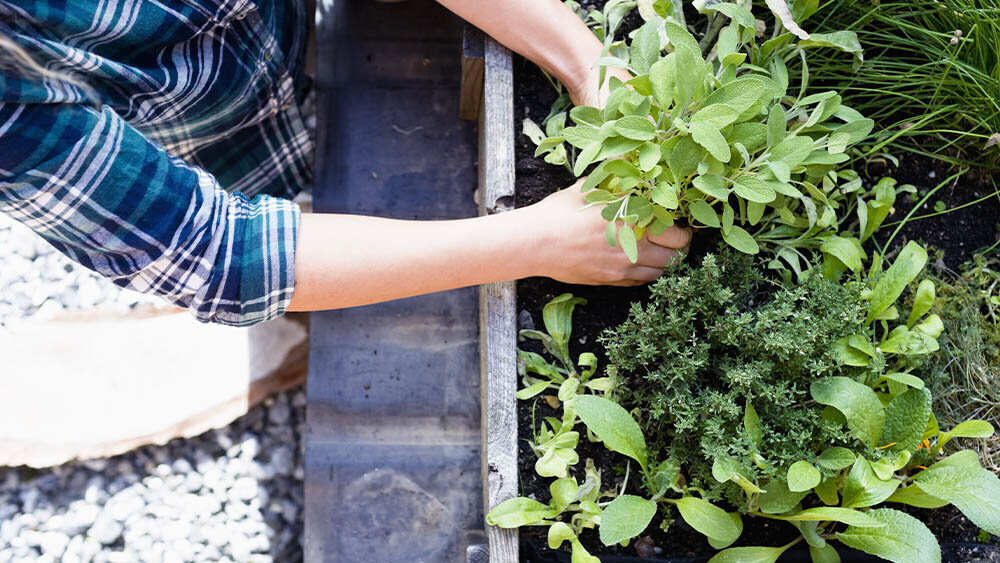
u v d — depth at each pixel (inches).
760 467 31.8
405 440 50.0
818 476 30.3
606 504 33.9
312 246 31.4
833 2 38.3
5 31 25.5
